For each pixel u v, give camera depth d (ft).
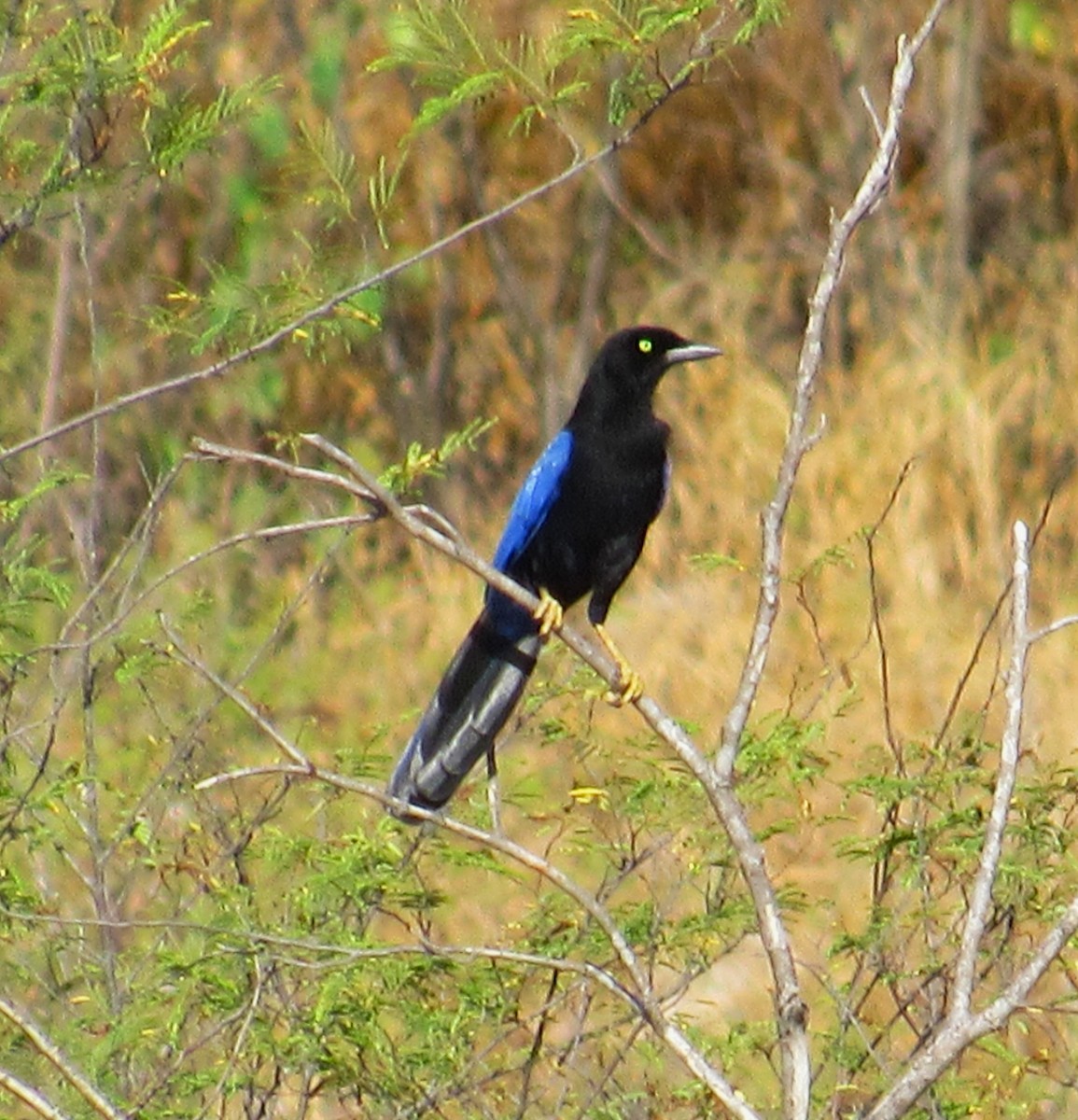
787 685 60.64
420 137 79.61
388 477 34.68
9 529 43.88
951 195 85.66
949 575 67.31
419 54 29.84
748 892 33.60
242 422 69.87
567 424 39.01
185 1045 31.27
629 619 66.59
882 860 32.68
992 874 25.68
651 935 31.07
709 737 57.93
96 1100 25.45
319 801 34.37
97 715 38.52
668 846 34.65
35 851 33.17
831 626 63.21
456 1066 29.81
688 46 33.73
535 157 85.51
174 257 68.33
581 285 86.94
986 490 68.54
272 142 67.31
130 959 33.30
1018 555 26.50
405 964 29.48
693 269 85.10
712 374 77.56
